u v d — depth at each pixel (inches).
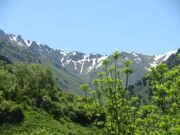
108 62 1048.2
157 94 1013.2
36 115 6476.4
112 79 1029.2
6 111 6043.3
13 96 6796.3
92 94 1047.6
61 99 7613.2
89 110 1047.0
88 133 6476.4
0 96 6240.2
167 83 1015.6
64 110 7017.7
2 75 6943.9
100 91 1038.4
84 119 6934.1
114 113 1018.1
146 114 1027.3
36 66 7578.7
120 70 1032.2
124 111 1023.6
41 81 7445.9
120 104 1021.2
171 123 956.6
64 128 6387.8
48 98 6993.1
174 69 1031.0
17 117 6097.4
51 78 7760.8
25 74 7367.1
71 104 7204.7
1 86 6796.3
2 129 5802.2
